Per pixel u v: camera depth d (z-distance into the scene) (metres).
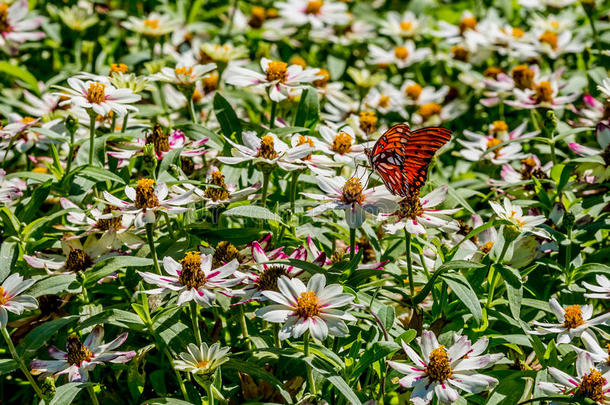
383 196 1.02
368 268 1.04
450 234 1.11
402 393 1.02
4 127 1.14
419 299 1.03
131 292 1.05
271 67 1.15
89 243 1.05
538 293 1.09
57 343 1.03
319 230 1.09
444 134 1.00
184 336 1.00
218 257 1.03
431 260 1.09
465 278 1.04
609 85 1.14
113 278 1.06
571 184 1.13
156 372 1.02
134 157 1.12
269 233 1.06
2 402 1.06
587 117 1.23
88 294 1.05
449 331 1.02
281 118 1.21
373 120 1.19
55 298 1.04
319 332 0.96
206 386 0.97
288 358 1.01
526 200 1.12
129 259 1.02
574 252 1.10
